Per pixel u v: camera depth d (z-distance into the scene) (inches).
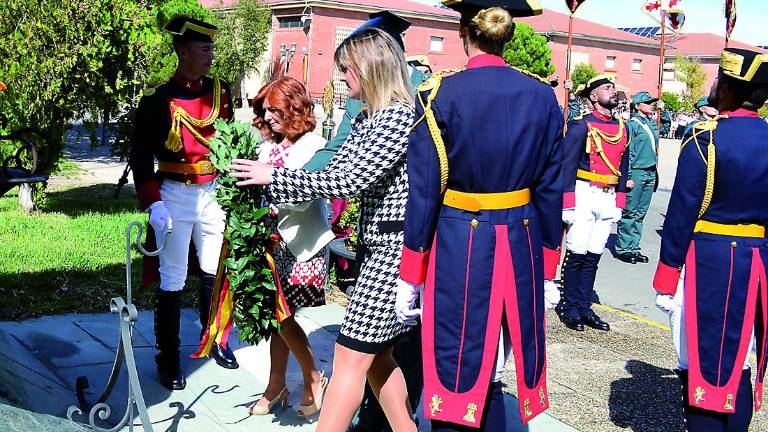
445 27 1672.0
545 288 119.0
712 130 132.0
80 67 349.4
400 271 115.0
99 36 347.9
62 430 123.6
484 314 110.8
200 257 178.4
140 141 168.4
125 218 370.0
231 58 1400.1
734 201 131.6
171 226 164.1
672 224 134.3
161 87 170.4
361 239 131.2
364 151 123.9
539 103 111.7
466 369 111.7
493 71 111.4
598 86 265.0
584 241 249.4
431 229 112.6
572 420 170.7
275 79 157.3
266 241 143.4
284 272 151.7
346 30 1576.0
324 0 1537.9
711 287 133.3
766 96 132.2
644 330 251.0
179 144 168.2
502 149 109.0
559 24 2006.6
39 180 134.2
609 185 255.8
